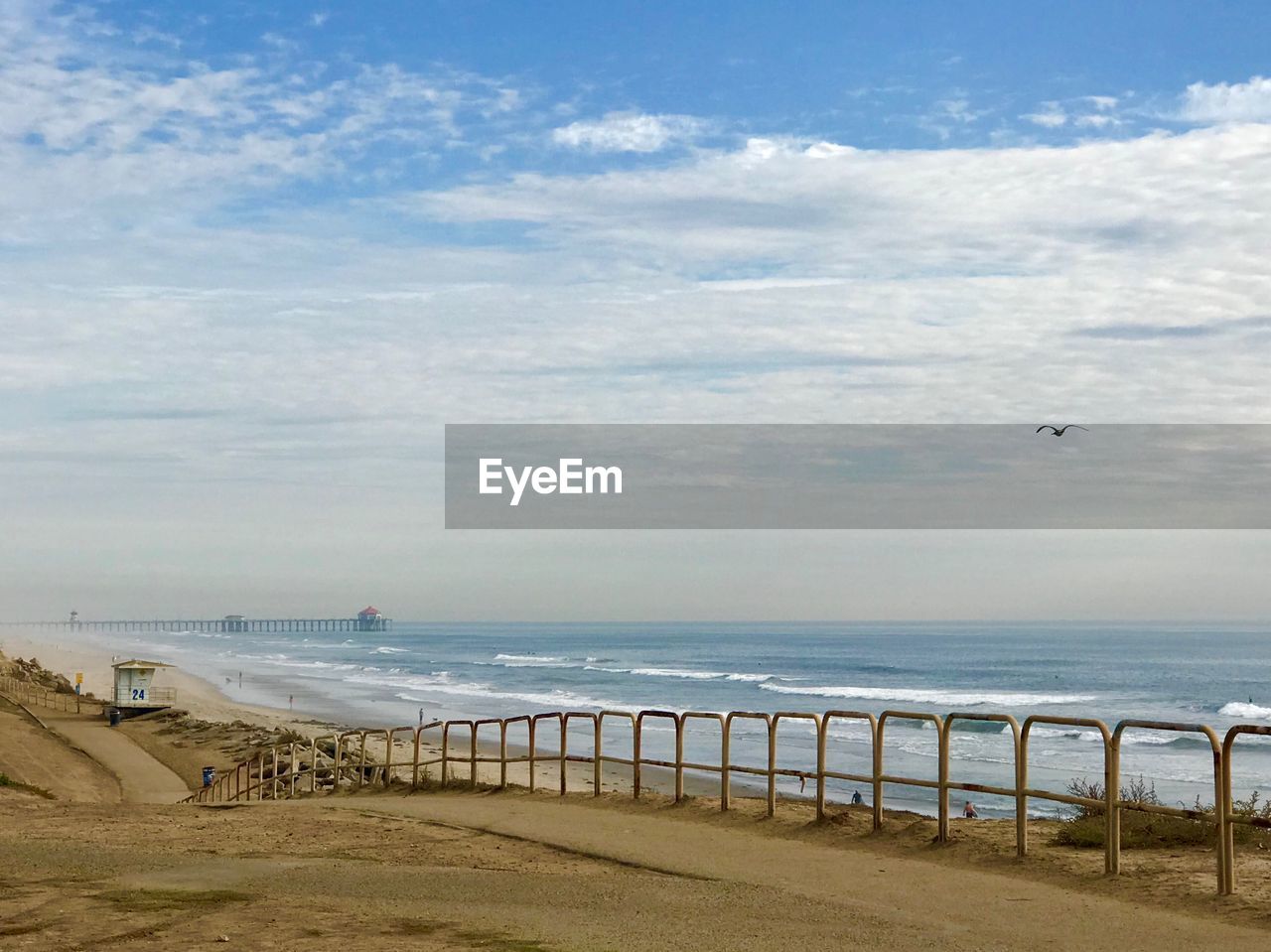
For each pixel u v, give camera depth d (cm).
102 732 5462
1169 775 4047
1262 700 8538
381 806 1633
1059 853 1095
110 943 800
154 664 6225
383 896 983
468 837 1330
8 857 1197
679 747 1531
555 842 1268
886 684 10400
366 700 8888
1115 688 9762
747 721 6391
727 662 14462
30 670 9150
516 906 941
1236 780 3878
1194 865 1027
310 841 1311
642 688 9912
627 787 3600
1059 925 852
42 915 892
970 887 991
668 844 1242
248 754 4634
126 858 1191
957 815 3019
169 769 4269
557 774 4041
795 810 1422
